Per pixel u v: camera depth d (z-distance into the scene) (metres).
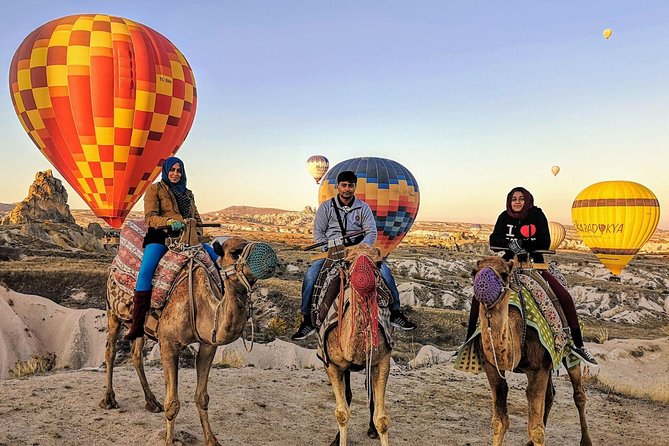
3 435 6.73
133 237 7.28
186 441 6.77
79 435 6.91
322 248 6.97
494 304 5.46
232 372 10.65
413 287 69.00
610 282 92.44
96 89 27.42
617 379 11.73
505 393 5.95
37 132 28.53
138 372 7.89
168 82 28.91
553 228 86.06
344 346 5.79
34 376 10.82
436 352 21.05
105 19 28.83
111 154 28.19
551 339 5.83
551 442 7.66
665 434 8.24
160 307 6.45
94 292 50.16
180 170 6.91
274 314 45.38
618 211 53.81
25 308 31.58
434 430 7.93
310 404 8.77
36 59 27.64
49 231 80.69
